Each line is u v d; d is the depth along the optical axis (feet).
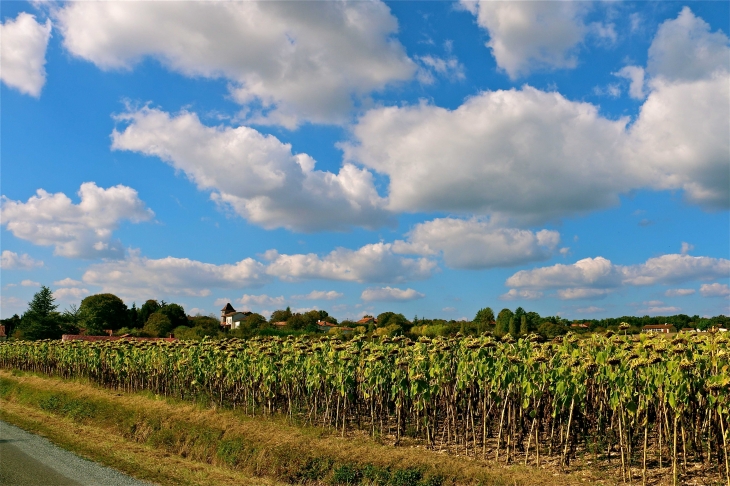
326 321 423.64
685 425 45.96
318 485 47.06
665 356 42.83
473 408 59.72
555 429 56.13
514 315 207.41
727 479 38.91
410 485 43.80
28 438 66.85
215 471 51.93
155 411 73.10
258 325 334.24
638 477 42.73
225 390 85.76
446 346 56.70
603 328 74.59
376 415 70.28
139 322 446.19
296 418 69.05
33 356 152.97
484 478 42.86
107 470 51.26
